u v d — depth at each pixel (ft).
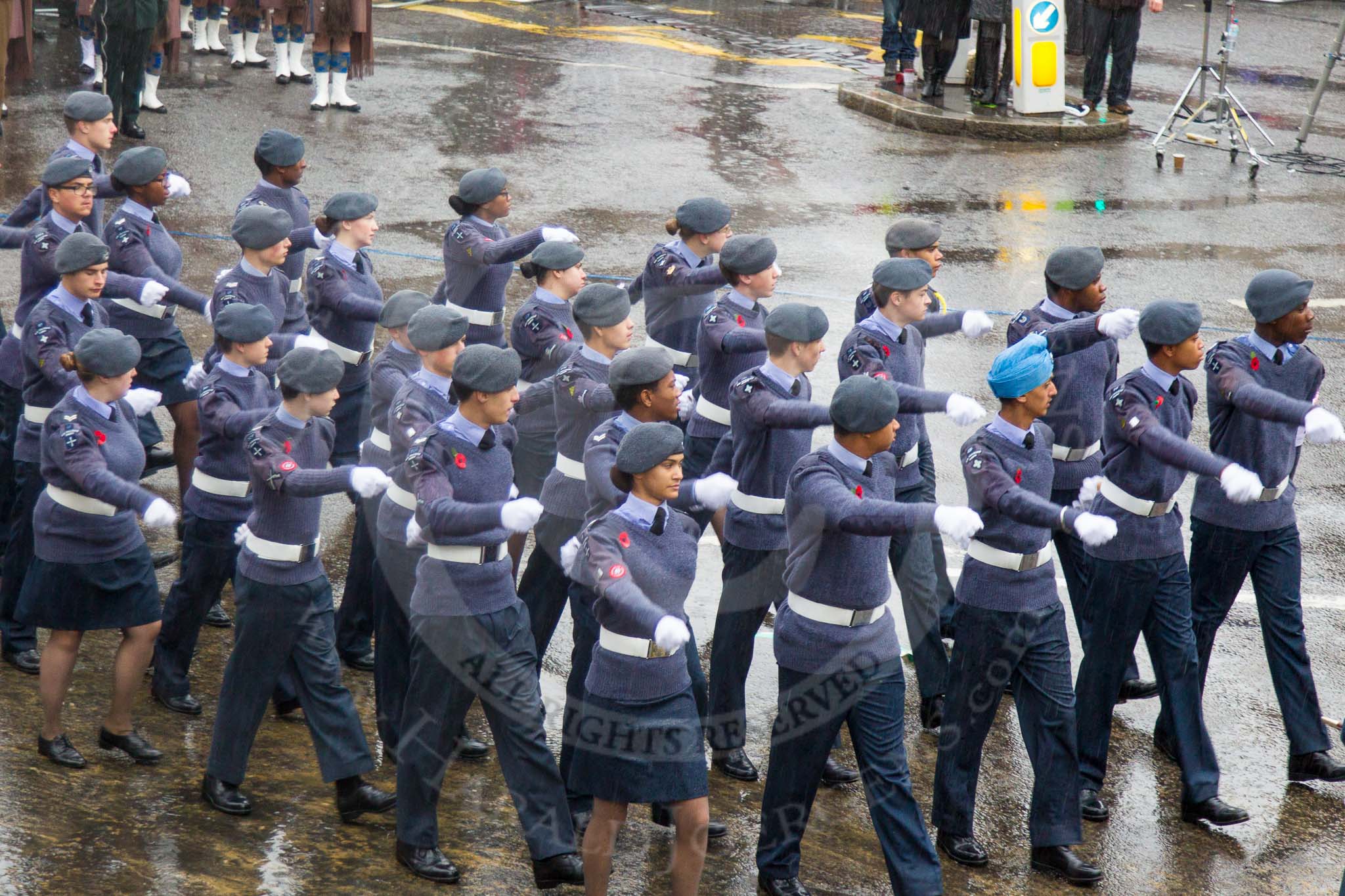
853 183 88.53
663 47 126.41
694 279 37.63
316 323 43.14
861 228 79.36
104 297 44.57
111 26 84.53
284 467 31.04
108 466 33.53
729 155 93.50
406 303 33.94
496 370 28.12
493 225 44.60
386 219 76.74
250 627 32.04
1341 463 56.44
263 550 31.99
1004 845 33.94
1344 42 141.08
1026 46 101.45
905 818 29.89
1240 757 37.99
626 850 32.40
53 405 38.42
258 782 34.50
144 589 34.32
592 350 29.04
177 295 44.34
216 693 38.37
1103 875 32.94
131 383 45.11
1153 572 34.68
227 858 31.22
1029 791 36.19
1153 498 34.32
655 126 99.66
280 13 102.47
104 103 50.39
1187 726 35.14
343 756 32.50
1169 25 145.69
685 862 28.25
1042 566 31.96
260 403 36.96
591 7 143.33
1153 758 38.22
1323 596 45.70
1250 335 37.63
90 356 33.35
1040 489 31.42
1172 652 35.14
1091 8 103.30
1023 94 102.12
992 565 31.81
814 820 34.45
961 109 103.50
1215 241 81.61
